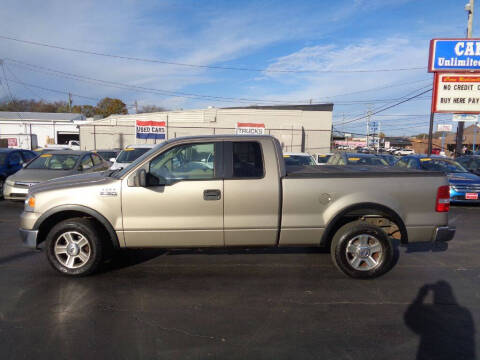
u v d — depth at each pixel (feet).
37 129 138.62
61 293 12.53
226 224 13.46
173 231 13.42
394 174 13.89
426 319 10.91
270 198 13.42
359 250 13.87
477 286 13.62
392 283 13.79
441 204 13.87
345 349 9.22
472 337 9.89
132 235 13.42
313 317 10.96
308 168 16.28
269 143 13.76
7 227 22.27
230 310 11.38
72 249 13.69
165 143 13.79
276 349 9.18
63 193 13.37
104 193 13.23
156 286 13.25
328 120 96.53
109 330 10.06
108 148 98.99
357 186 13.62
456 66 47.47
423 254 17.70
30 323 10.41
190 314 11.09
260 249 17.93
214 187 13.29
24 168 31.99
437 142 200.75
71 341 9.46
